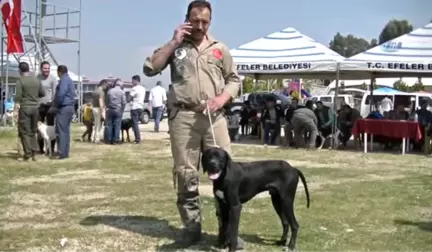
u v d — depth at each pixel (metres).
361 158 13.47
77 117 27.22
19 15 20.86
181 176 5.29
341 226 6.29
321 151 15.06
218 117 5.25
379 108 23.70
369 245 5.52
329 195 8.20
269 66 17.27
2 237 5.64
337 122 16.59
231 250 4.87
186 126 5.24
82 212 6.88
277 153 14.29
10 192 8.09
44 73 12.90
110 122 16.02
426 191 8.68
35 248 5.29
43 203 7.40
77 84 28.08
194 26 5.16
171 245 5.41
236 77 5.36
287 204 5.11
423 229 6.23
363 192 8.52
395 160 13.16
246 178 4.84
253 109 20.16
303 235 5.80
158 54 5.20
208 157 4.67
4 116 21.45
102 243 5.48
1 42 22.31
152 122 29.94
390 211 7.15
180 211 5.42
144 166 11.17
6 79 22.23
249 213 6.82
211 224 6.24
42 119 12.82
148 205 7.31
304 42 18.06
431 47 15.71
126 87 27.78
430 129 14.75
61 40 23.70
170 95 5.33
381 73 18.62
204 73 5.18
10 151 13.38
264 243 5.48
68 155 12.40
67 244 5.43
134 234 5.83
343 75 19.72
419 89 38.72
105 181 9.24
